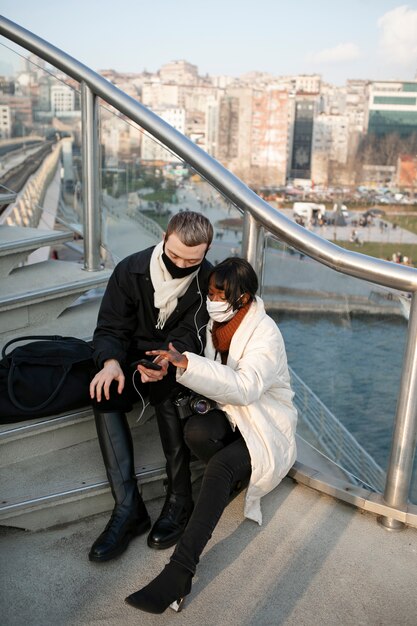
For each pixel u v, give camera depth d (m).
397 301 1.60
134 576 1.53
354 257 1.65
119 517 1.62
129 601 1.32
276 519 1.75
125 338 1.82
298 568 1.56
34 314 2.28
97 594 1.47
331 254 1.68
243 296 1.64
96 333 1.81
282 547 1.64
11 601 1.44
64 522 1.73
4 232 2.47
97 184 2.38
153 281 1.74
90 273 2.44
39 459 1.83
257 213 1.86
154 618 1.40
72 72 2.28
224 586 1.49
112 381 1.71
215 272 1.63
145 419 2.04
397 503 1.72
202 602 1.44
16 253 2.35
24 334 2.23
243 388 1.57
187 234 1.63
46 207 2.51
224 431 1.65
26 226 2.57
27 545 1.64
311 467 1.93
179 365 1.54
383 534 1.70
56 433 1.86
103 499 1.77
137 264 1.77
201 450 1.64
